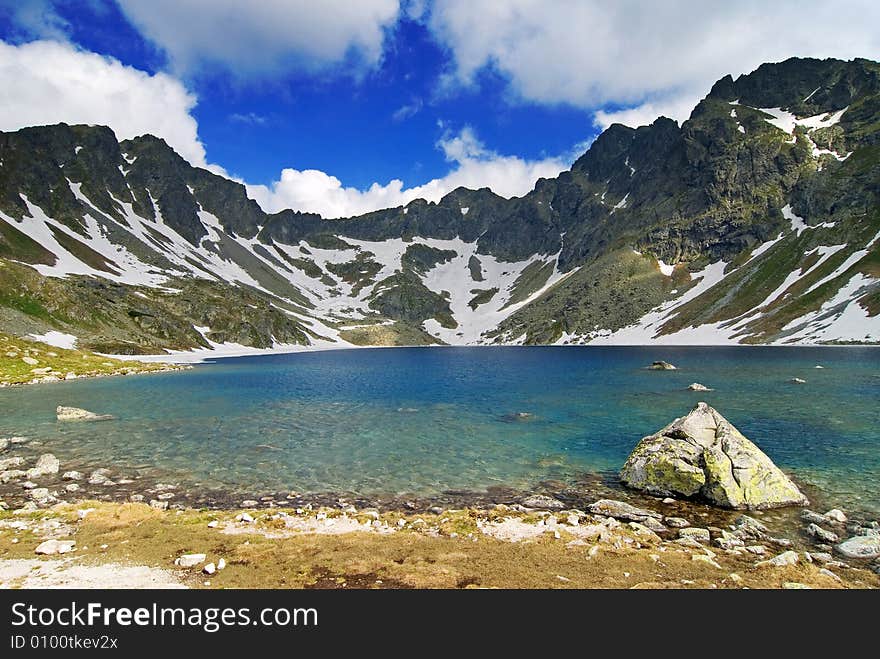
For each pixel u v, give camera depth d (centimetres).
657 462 2906
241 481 3108
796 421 4528
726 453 2795
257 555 1794
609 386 7544
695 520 2444
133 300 18838
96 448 3891
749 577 1655
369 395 7012
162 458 3619
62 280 16375
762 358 11738
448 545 1947
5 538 1945
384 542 1964
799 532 2255
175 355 16225
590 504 2683
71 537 1964
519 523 2298
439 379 9269
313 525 2270
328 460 3578
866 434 4006
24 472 3170
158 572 1633
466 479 3153
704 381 7712
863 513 2470
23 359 9262
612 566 1731
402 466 3431
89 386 7819
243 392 7362
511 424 4812
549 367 11650
